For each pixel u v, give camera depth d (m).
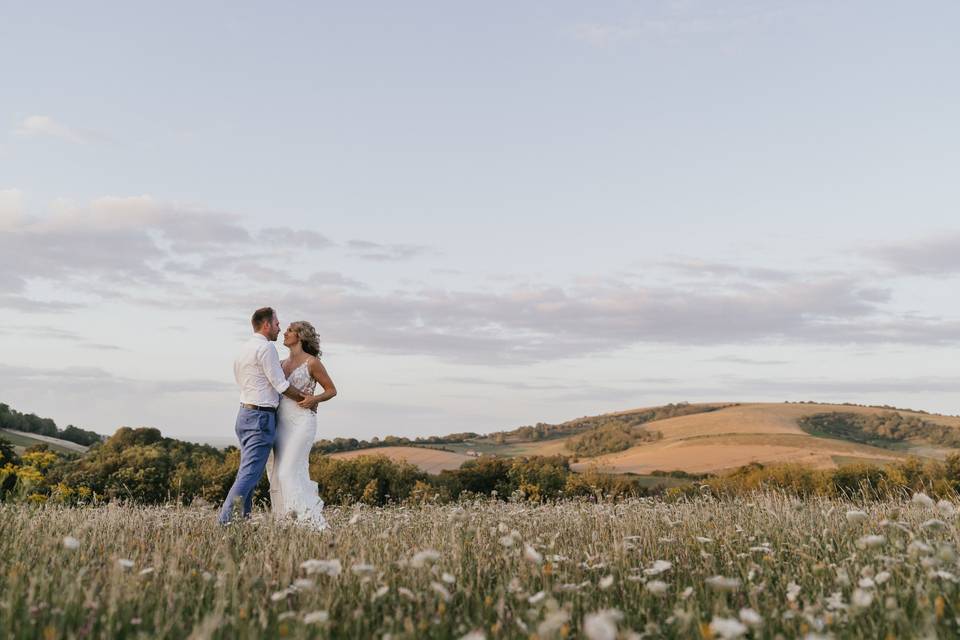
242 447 6.77
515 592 3.07
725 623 2.35
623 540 4.19
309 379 7.13
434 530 4.76
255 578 3.07
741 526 5.39
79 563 3.63
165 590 3.00
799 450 92.94
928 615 2.67
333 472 46.28
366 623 2.74
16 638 2.43
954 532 4.25
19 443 78.56
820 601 3.11
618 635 2.30
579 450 113.19
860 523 4.99
